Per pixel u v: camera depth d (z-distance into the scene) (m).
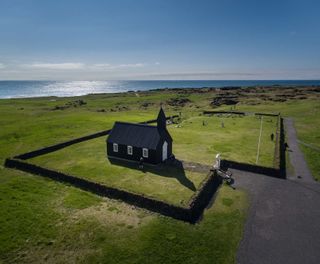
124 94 184.50
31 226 22.84
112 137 41.22
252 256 19.66
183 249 20.28
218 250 20.25
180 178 33.00
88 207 26.14
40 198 27.86
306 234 22.25
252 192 29.72
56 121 73.12
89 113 92.50
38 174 34.31
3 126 66.75
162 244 20.78
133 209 25.92
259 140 51.78
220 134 57.66
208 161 39.50
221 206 26.66
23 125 67.81
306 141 51.59
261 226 23.30
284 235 22.09
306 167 37.38
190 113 91.50
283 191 29.98
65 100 143.62
